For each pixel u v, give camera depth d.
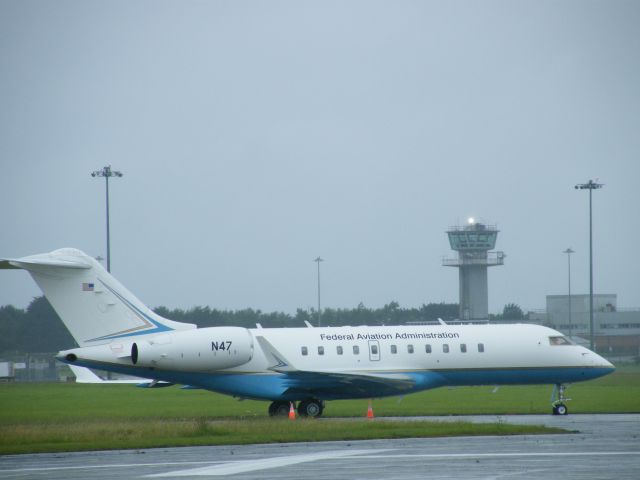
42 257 127.88
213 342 131.25
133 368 131.25
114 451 91.31
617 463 78.06
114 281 131.38
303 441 97.62
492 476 71.44
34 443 97.44
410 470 75.12
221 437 99.50
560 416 132.62
